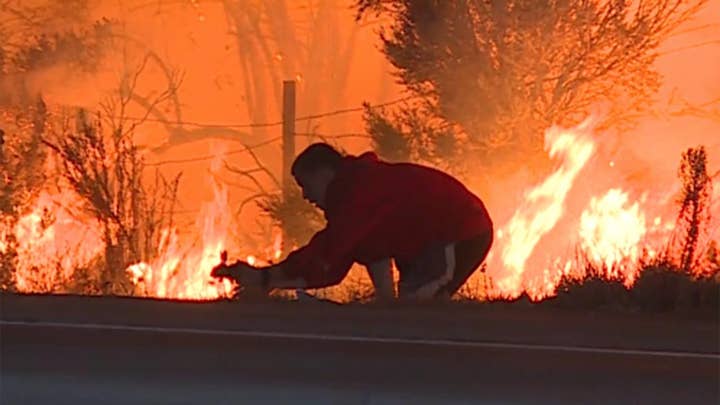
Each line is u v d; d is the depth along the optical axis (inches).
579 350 1387.8
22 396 1237.1
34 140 2613.2
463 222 1824.6
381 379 1283.2
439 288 1811.0
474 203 1845.5
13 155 2541.8
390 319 1530.5
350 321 1518.2
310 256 1788.9
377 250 1800.0
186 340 1418.6
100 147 2522.1
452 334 1455.5
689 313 1615.4
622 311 1649.9
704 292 1707.7
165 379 1282.0
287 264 1791.3
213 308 1604.3
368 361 1341.0
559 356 1362.0
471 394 1242.0
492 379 1282.0
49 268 2282.2
